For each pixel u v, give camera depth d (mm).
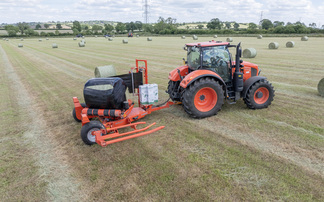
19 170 4227
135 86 6160
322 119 5840
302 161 4035
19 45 38500
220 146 4672
